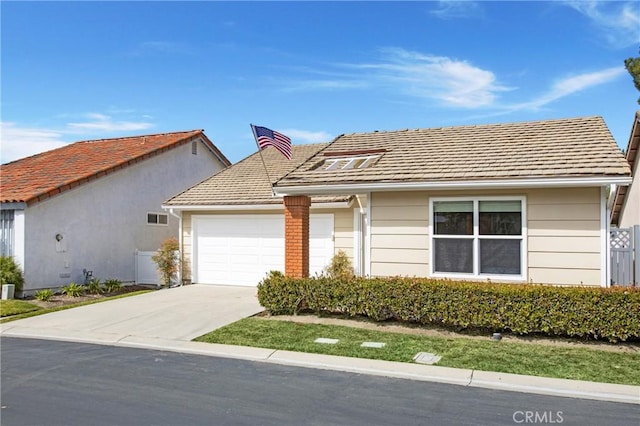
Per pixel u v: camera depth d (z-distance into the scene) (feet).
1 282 47.96
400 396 21.09
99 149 69.26
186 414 18.84
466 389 22.08
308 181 38.68
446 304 31.86
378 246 37.83
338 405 19.94
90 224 56.70
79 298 49.65
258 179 57.88
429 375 23.79
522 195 33.91
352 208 48.32
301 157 63.41
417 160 38.99
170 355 28.27
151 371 24.82
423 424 17.98
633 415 18.97
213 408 19.51
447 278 35.32
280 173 58.29
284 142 46.83
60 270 53.16
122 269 60.39
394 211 37.45
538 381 22.74
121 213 60.64
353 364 25.59
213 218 55.72
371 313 34.27
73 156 66.54
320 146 66.85
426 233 36.47
